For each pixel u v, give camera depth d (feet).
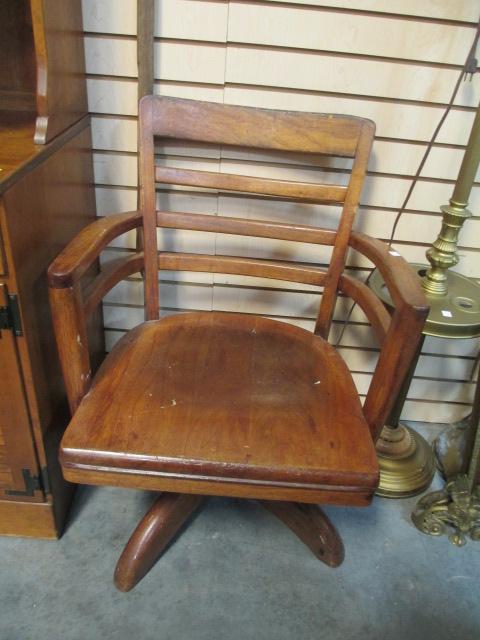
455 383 4.45
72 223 3.15
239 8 3.05
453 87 3.29
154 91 3.32
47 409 2.94
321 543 3.31
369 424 2.52
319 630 2.99
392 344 2.31
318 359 3.02
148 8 2.98
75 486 3.68
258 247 3.87
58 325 2.29
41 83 2.55
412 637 3.01
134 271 3.14
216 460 2.26
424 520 3.65
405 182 3.62
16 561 3.20
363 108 3.37
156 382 2.67
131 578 3.06
